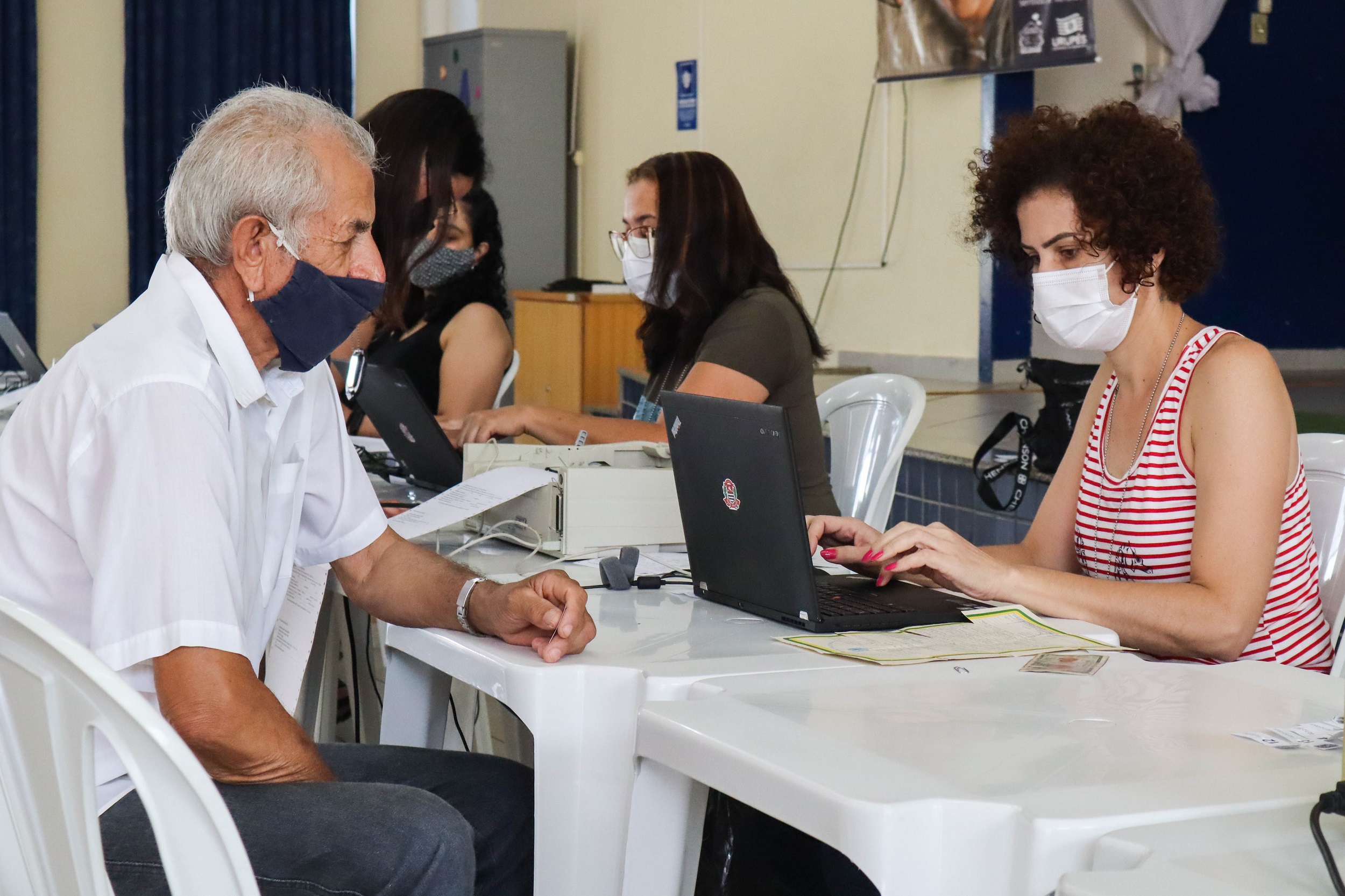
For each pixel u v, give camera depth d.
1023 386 5.21
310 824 1.20
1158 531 1.75
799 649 1.39
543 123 7.34
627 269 2.71
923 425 4.36
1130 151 1.69
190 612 1.18
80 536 1.23
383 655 2.12
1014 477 3.64
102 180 6.99
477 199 3.12
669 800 1.16
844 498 2.84
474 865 1.28
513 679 1.33
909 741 1.02
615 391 6.45
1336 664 1.63
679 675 1.27
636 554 1.78
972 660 1.33
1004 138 1.85
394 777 1.53
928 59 5.25
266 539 1.48
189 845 0.92
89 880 0.99
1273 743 1.02
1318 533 1.87
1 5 6.53
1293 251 6.52
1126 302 1.74
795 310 2.59
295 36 7.23
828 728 1.05
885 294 5.81
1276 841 0.82
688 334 2.60
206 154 1.30
